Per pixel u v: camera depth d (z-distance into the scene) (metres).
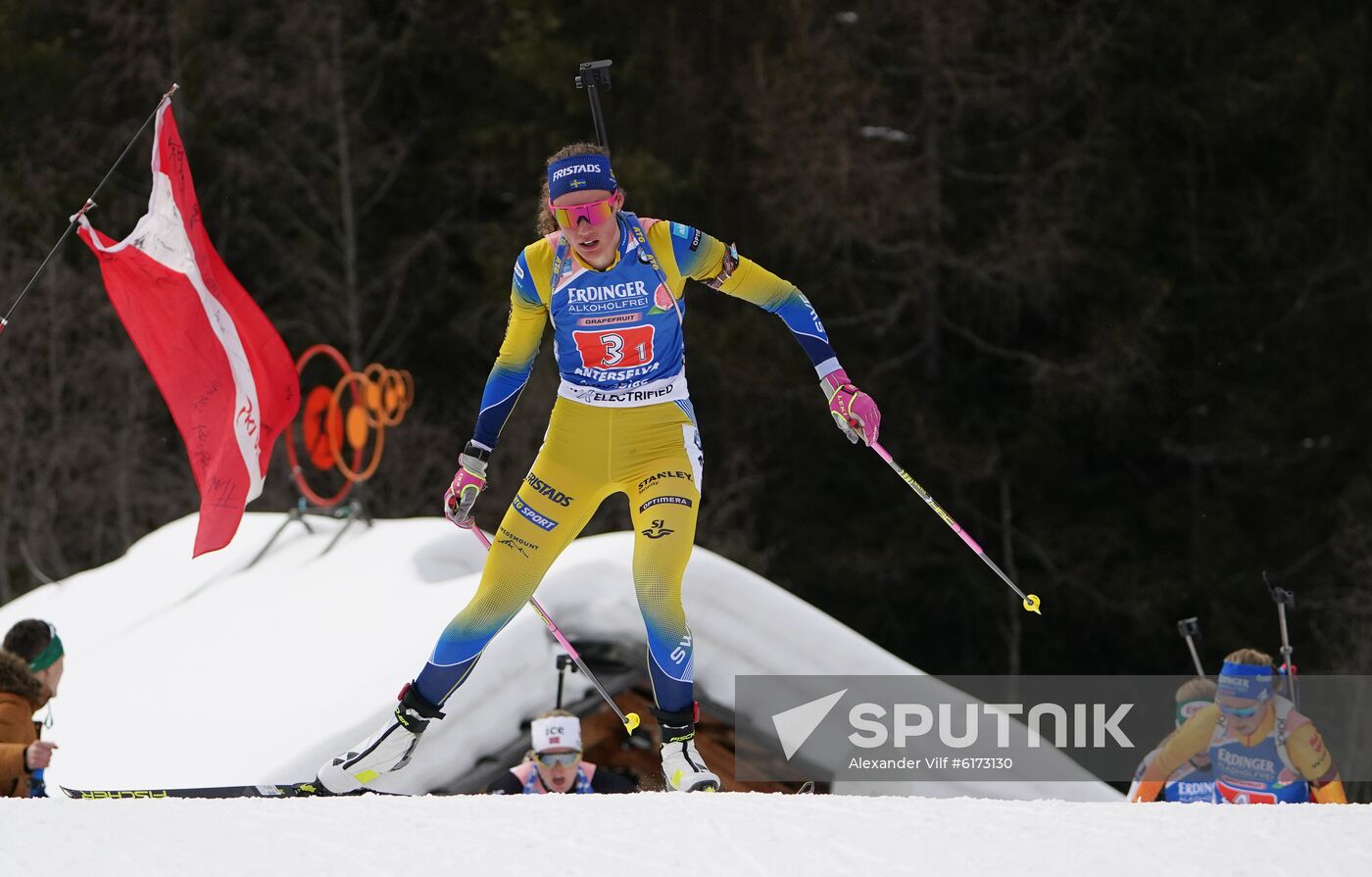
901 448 84.06
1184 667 83.81
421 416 84.81
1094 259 85.38
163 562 39.19
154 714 27.91
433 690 15.09
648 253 14.53
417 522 35.06
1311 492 86.75
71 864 10.15
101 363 82.81
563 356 14.90
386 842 10.55
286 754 23.72
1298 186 88.81
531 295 14.84
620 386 14.79
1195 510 85.00
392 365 87.88
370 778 15.48
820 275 86.38
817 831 10.66
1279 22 89.81
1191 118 87.06
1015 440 85.31
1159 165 88.69
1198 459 85.69
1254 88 86.31
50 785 25.67
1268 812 11.21
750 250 86.69
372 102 90.12
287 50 87.12
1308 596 81.69
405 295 88.06
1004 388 86.94
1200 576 82.88
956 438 84.06
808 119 82.88
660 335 14.72
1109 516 85.12
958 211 87.19
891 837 10.53
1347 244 88.31
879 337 85.94
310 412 37.22
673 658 14.50
